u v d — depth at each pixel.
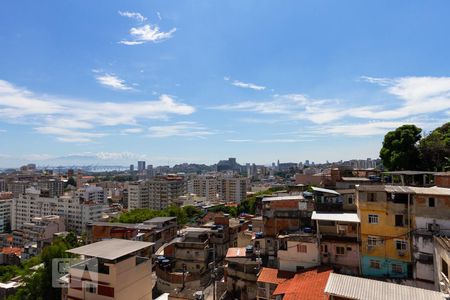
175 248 60.00
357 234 35.94
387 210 34.41
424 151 57.84
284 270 38.50
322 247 37.12
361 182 55.78
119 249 35.28
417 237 32.62
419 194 32.94
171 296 42.16
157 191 167.38
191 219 104.62
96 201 164.50
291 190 68.31
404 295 24.03
